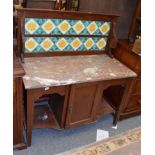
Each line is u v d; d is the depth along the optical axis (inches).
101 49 82.0
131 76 71.0
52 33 68.7
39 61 68.1
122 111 87.4
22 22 61.8
